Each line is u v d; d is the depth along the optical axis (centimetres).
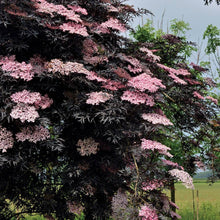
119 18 430
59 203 389
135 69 401
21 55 378
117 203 323
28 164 365
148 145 322
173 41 496
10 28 346
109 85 348
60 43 358
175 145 530
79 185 377
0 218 387
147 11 422
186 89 458
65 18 364
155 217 288
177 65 506
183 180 318
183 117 482
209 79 493
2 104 333
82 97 348
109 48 406
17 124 335
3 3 328
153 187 325
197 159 448
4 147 317
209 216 661
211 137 463
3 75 332
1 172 355
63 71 321
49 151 385
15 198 379
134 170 337
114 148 379
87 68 371
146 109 377
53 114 371
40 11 338
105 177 388
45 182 397
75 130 386
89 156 385
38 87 366
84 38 371
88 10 412
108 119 343
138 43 442
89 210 403
